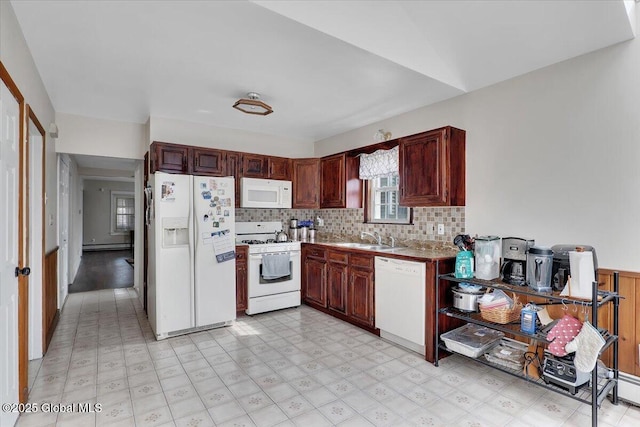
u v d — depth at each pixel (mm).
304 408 2111
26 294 2125
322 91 3178
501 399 2227
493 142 2973
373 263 3373
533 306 2389
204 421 1974
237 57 2508
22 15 1975
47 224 3205
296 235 4836
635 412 2084
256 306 3977
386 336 3277
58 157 3949
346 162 4352
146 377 2488
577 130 2459
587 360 1888
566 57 2492
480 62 2787
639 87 2178
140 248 4555
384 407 2127
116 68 2703
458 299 2727
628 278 2225
